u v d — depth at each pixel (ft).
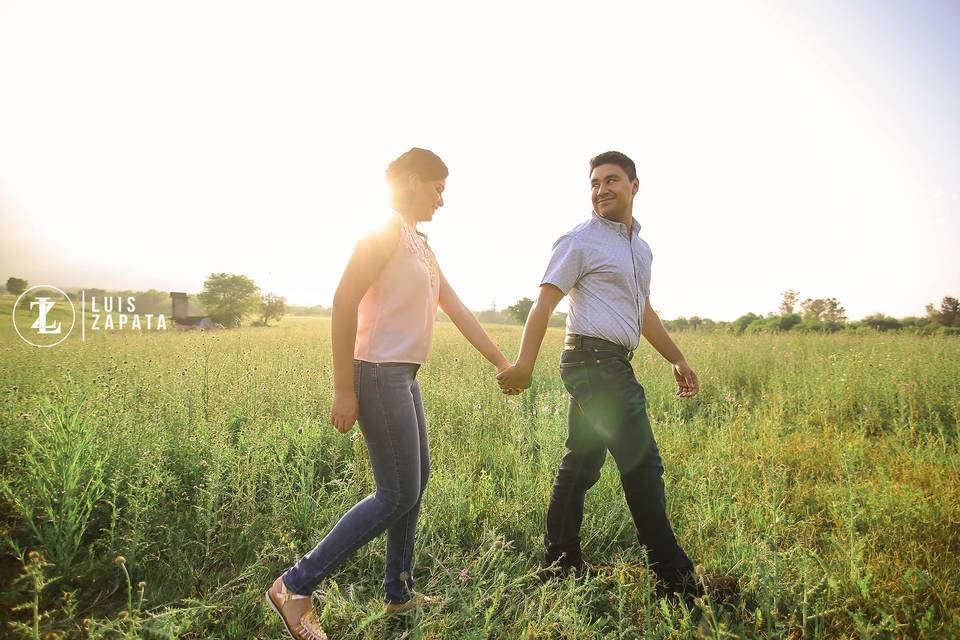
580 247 7.35
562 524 7.82
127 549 7.43
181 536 8.03
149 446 10.12
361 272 5.69
